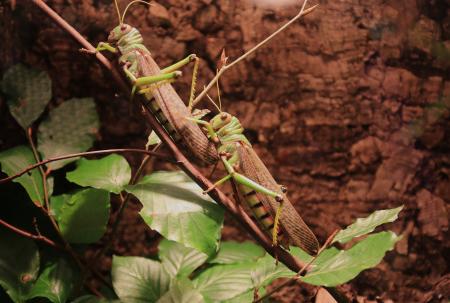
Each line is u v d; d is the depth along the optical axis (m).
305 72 0.68
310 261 0.59
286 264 0.58
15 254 0.62
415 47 0.68
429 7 0.68
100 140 0.70
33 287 0.62
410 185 0.69
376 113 0.69
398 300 0.69
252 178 0.58
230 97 0.69
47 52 0.68
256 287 0.60
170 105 0.57
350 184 0.70
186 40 0.68
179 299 0.59
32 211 0.66
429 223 0.70
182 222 0.57
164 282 0.62
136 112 0.58
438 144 0.69
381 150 0.69
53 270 0.63
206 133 0.58
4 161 0.64
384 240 0.56
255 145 0.70
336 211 0.70
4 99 0.68
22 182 0.63
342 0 0.67
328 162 0.70
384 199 0.69
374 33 0.68
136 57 0.57
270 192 0.57
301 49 0.68
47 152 0.65
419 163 0.69
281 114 0.69
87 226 0.63
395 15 0.68
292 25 0.67
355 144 0.69
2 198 0.66
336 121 0.69
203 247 0.57
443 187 0.70
